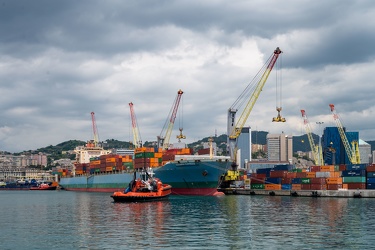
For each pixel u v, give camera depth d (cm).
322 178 13650
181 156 14612
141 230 5747
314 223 6325
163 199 11238
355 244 4700
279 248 4512
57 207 10038
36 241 5088
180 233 5456
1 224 6688
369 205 9575
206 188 12812
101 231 5731
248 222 6475
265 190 15062
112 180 18300
